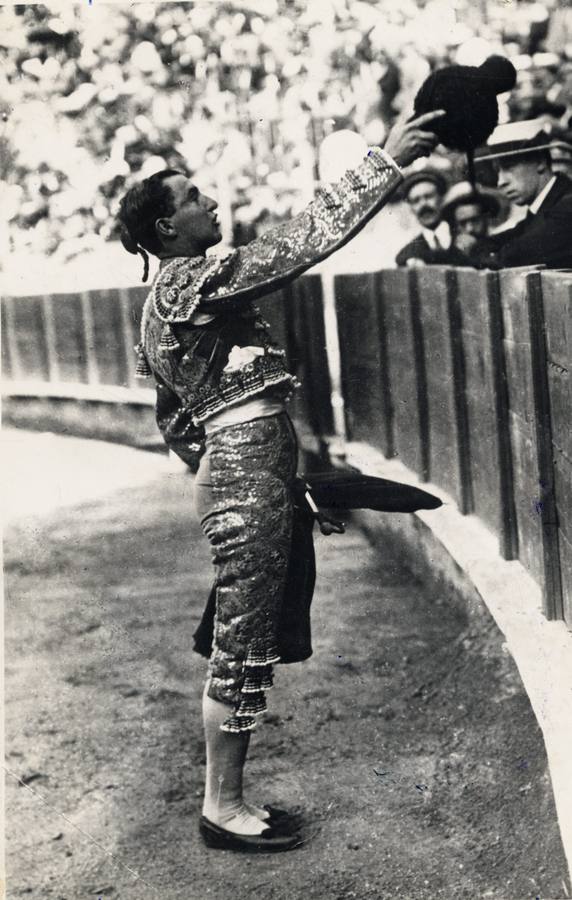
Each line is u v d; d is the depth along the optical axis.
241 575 2.14
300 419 3.37
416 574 3.02
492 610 2.43
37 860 2.29
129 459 3.71
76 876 2.21
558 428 2.28
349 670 2.71
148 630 3.02
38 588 3.18
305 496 2.28
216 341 2.14
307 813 2.32
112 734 2.64
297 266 2.08
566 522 2.27
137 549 3.31
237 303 2.10
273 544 2.14
